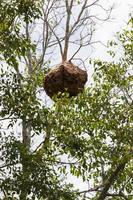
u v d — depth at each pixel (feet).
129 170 46.80
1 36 36.01
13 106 38.06
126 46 51.13
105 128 44.45
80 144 39.19
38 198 36.78
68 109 39.83
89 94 45.65
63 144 38.91
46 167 37.11
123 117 46.01
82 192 45.06
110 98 46.68
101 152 43.29
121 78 49.29
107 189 46.47
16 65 37.37
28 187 36.45
